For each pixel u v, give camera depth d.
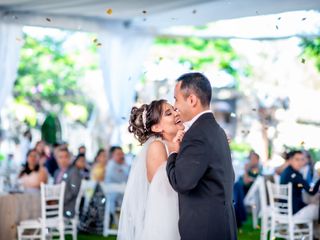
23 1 6.79
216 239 3.14
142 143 3.57
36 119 14.66
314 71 13.54
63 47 14.90
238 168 9.64
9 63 7.65
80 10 7.47
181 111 3.30
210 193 3.17
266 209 7.21
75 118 15.20
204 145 3.12
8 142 13.61
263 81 14.11
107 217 7.80
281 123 11.54
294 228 7.14
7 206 6.30
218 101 16.25
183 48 14.14
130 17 8.06
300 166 6.89
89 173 8.63
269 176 8.06
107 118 12.77
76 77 15.41
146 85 13.68
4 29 7.51
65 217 6.94
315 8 7.02
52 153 9.17
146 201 3.48
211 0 6.65
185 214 3.19
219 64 14.17
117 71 8.66
